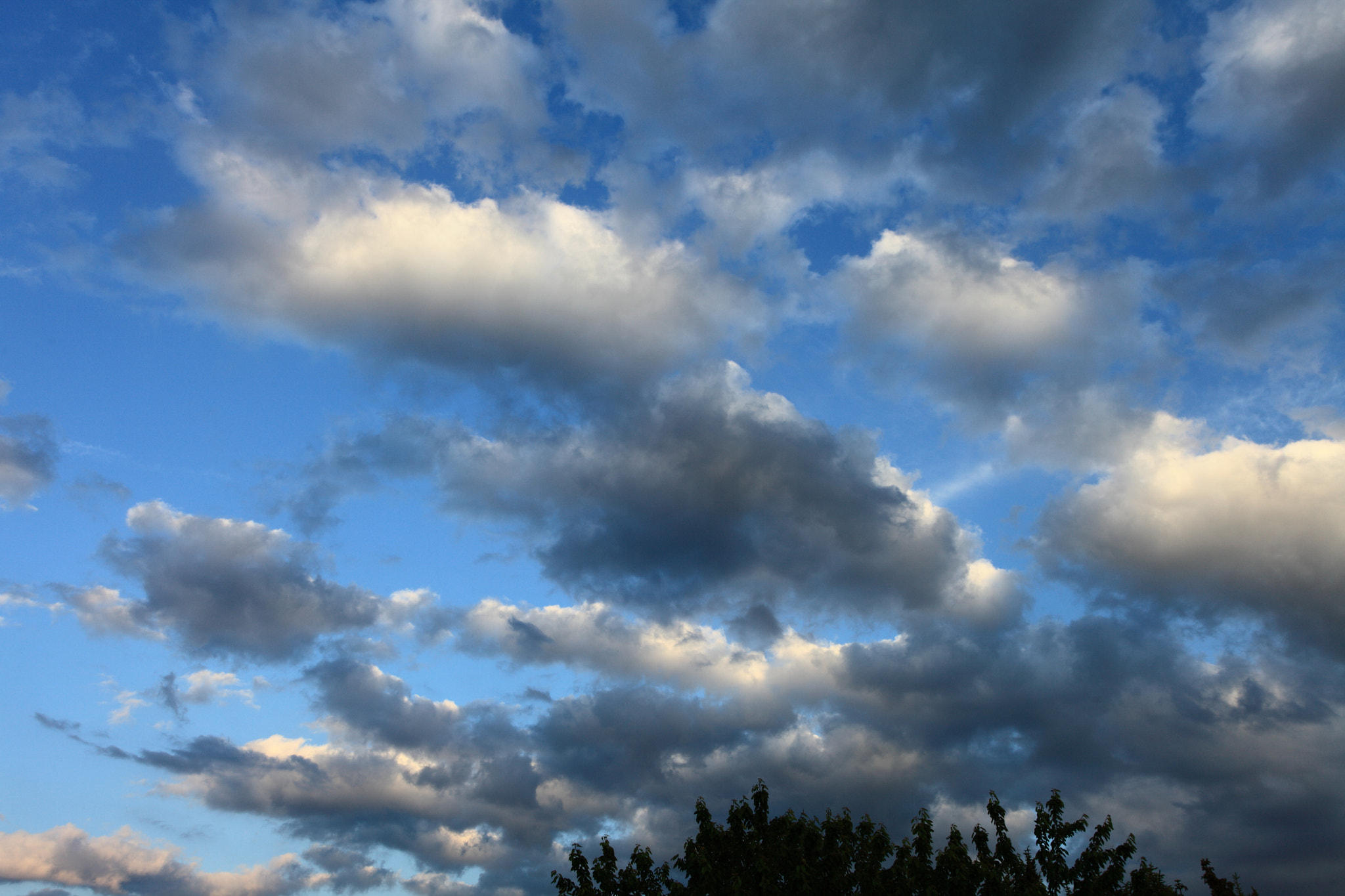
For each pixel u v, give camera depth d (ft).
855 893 76.64
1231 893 83.30
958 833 77.51
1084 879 78.84
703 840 81.35
